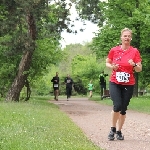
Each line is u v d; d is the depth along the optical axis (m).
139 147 8.22
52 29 26.36
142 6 35.78
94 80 62.41
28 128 9.64
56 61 31.98
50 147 6.95
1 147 6.68
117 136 9.35
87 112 19.38
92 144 8.11
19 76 25.05
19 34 25.08
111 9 37.97
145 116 17.05
